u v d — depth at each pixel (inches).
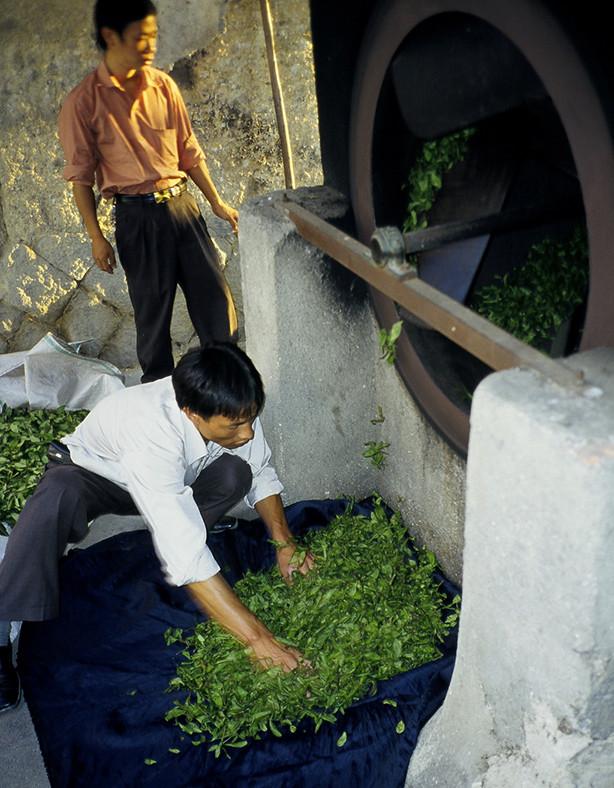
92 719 93.1
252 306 112.5
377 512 117.7
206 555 91.9
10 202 151.9
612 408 58.2
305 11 148.0
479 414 62.8
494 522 65.1
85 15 141.3
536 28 67.9
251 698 92.4
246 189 160.6
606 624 60.7
